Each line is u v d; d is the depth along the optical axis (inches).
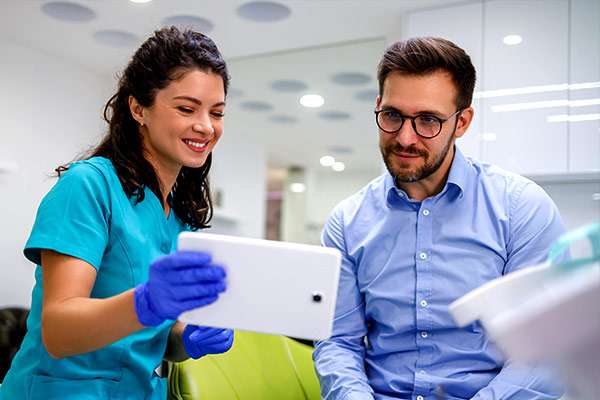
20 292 158.7
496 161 119.6
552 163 115.0
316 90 173.0
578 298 21.4
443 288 56.0
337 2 127.6
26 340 46.7
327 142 191.2
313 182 203.2
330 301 35.4
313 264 35.0
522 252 55.4
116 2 132.4
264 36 148.3
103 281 46.4
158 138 47.6
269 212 210.8
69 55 167.8
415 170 53.4
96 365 46.6
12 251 157.1
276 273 35.1
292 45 153.8
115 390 47.3
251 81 171.3
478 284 55.6
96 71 179.5
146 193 50.0
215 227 190.9
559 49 116.3
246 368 69.2
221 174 189.5
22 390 45.7
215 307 35.9
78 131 174.2
